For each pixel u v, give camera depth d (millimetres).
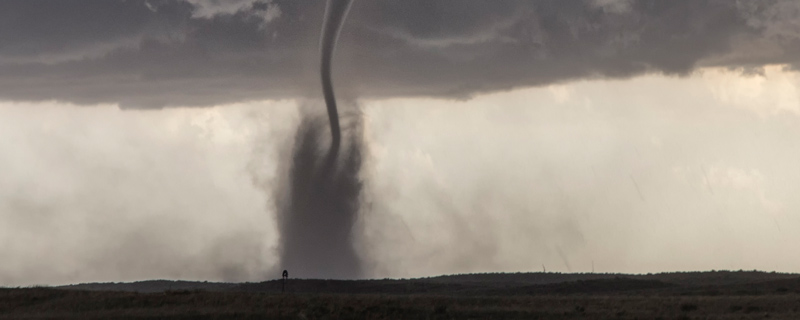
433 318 70688
